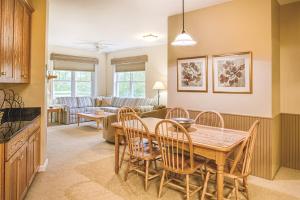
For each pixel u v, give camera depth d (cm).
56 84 726
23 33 271
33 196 239
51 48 698
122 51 791
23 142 215
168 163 232
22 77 270
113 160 357
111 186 267
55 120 703
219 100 339
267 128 295
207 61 350
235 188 228
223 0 322
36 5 307
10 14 225
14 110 295
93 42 650
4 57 210
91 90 824
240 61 314
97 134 537
